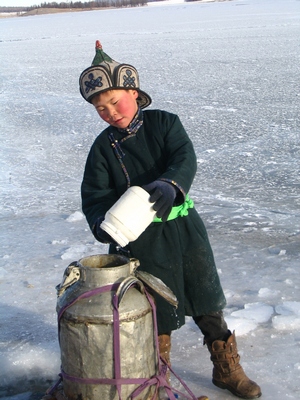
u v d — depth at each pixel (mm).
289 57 19953
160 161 2574
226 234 4871
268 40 27469
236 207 5641
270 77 15555
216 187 6391
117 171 2602
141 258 2535
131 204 2182
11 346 3188
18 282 4113
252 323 3277
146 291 2268
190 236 2570
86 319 2141
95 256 2359
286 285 3811
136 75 2545
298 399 2641
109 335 2139
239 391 2660
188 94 13539
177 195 2324
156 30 42688
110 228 2180
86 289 2195
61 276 4184
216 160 7547
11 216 5828
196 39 30875
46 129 10523
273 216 5316
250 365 2920
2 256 4680
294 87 13664
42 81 17938
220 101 12328
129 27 49938
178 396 2641
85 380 2191
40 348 3125
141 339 2201
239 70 17406
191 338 3219
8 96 15047
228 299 3639
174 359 3021
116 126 2562
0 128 10820
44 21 84125
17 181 7219
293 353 3006
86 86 2467
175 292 2557
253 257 4328
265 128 9406
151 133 2582
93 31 47719
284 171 6875
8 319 3549
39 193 6652
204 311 2611
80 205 6105
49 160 8242
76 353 2191
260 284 3850
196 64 19594
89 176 2641
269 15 54031
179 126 2594
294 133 8930
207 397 2607
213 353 2689
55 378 3020
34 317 3570
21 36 46938
